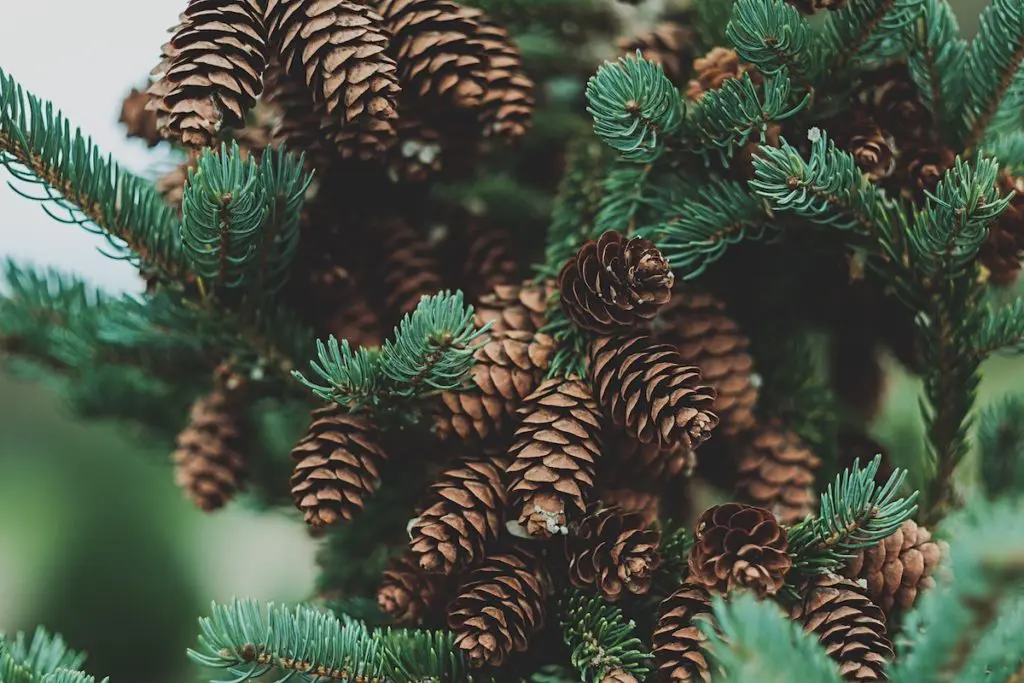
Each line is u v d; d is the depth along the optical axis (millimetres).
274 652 581
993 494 689
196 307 622
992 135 625
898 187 616
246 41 591
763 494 619
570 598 599
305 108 615
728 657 528
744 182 614
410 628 609
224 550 1100
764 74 602
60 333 703
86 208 606
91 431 1104
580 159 659
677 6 662
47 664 630
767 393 642
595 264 596
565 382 600
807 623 579
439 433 599
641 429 584
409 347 582
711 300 625
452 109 624
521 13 662
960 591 526
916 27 616
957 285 609
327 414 604
